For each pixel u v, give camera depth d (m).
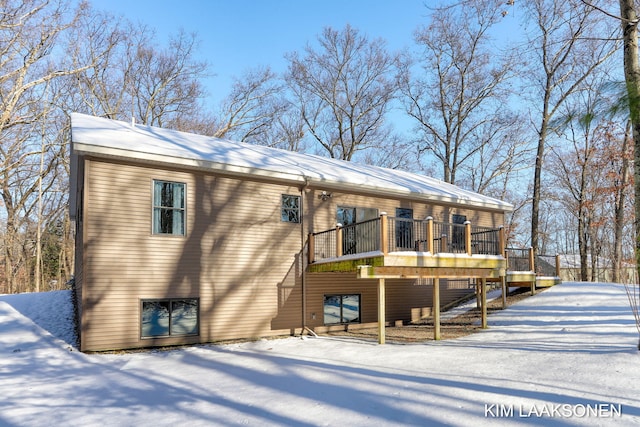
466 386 6.14
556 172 30.56
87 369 8.48
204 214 12.01
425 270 11.37
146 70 32.06
